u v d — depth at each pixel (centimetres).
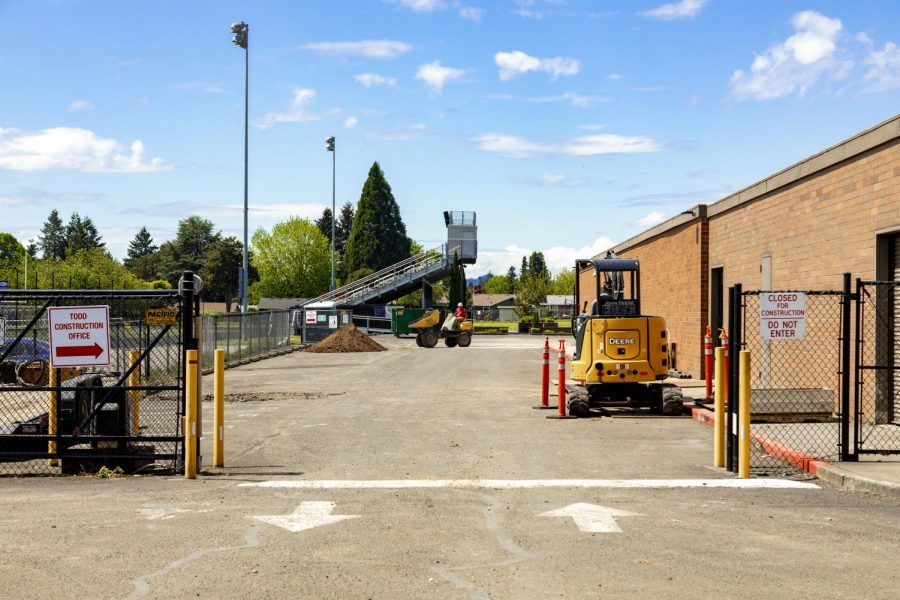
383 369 2891
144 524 800
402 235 10438
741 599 576
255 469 1117
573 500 907
